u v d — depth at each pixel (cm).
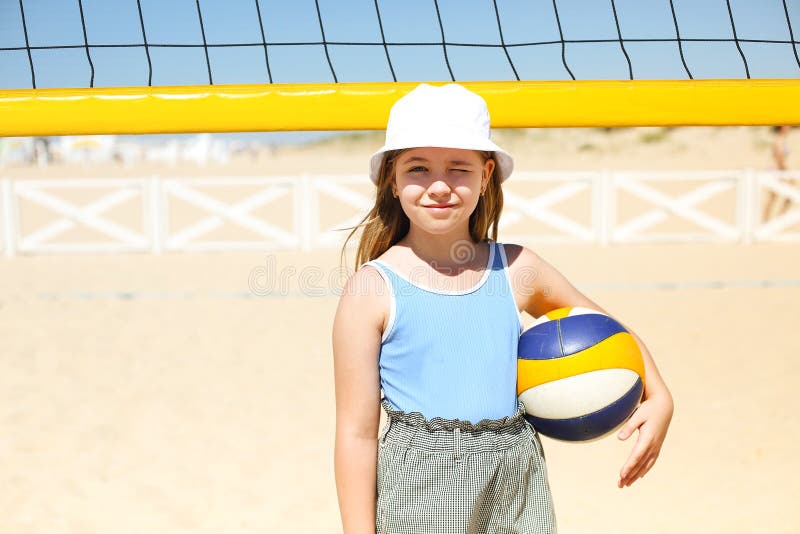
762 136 3288
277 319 675
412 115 187
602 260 952
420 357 185
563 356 191
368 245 209
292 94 251
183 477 363
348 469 183
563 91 250
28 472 370
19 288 816
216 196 1786
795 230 1188
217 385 495
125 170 2731
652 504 331
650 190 1083
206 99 252
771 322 633
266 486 353
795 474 355
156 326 653
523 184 1716
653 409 202
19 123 254
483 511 182
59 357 562
